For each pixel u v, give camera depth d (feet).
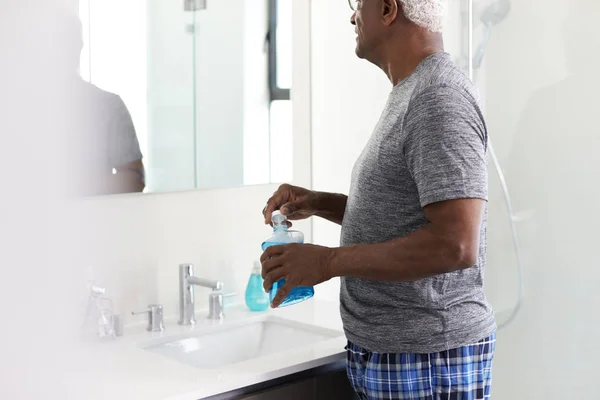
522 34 6.79
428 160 4.68
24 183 5.91
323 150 8.27
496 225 7.15
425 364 5.08
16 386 5.55
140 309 6.91
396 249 4.76
